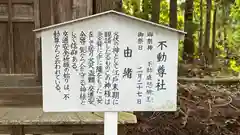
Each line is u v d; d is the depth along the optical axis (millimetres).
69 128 2885
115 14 2314
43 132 2863
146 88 2410
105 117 2463
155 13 6711
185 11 7461
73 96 2406
